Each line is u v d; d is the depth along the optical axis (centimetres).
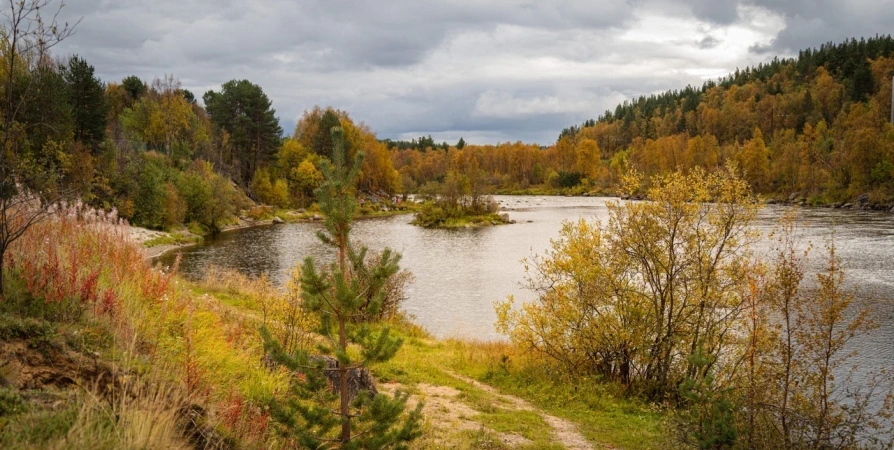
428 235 5959
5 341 523
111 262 975
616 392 1404
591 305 1496
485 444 946
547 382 1458
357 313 641
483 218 7225
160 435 477
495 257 4391
